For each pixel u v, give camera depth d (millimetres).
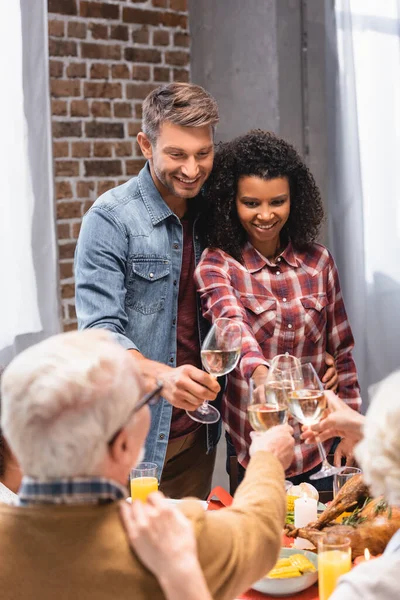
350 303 4328
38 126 3688
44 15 3688
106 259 2371
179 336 2514
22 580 1089
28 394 1053
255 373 2201
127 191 2484
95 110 3979
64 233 3912
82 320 2359
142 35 4133
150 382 2076
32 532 1095
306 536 1784
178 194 2363
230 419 2465
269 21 4016
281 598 1646
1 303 3617
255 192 2371
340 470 1931
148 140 2393
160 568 1081
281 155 2393
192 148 2299
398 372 1230
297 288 2498
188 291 2520
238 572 1166
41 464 1063
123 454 1114
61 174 3879
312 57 4152
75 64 3883
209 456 2654
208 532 1158
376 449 1155
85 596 1086
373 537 1702
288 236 2551
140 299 2447
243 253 2494
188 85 2344
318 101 4203
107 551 1093
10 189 3621
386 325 4359
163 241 2453
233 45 4207
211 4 4266
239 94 4238
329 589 1519
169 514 1116
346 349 2609
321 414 1818
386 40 4176
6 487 1617
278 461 1369
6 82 3582
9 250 3629
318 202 2541
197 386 2000
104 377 1071
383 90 4203
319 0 4129
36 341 3725
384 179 4258
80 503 1100
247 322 2373
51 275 3762
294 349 2498
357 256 4277
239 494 1300
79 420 1051
